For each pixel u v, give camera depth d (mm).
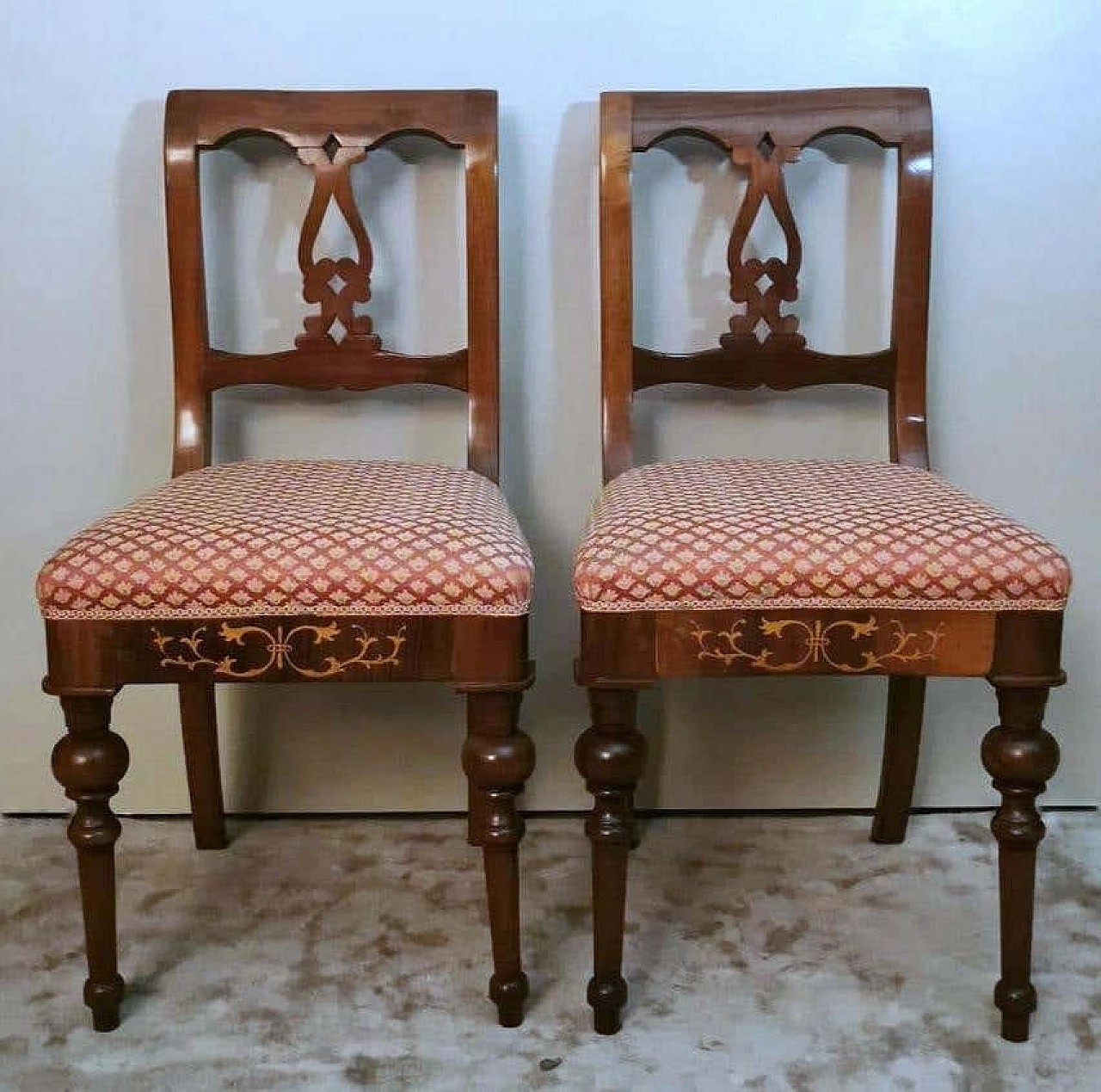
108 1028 1273
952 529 1179
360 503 1251
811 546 1159
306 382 1506
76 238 1573
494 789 1223
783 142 1483
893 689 1574
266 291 1590
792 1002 1317
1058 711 1714
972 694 1707
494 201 1479
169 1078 1205
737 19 1537
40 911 1490
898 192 1493
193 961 1391
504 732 1211
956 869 1583
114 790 1241
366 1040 1260
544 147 1563
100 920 1256
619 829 1227
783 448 1646
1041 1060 1229
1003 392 1631
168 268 1566
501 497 1373
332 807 1732
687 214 1581
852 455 1647
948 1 1536
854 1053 1238
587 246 1586
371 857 1619
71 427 1622
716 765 1723
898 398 1512
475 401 1498
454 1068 1220
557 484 1648
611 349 1495
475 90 1482
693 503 1240
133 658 1169
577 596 1193
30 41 1527
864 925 1458
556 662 1690
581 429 1634
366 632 1164
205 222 1573
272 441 1633
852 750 1720
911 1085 1193
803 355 1513
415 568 1153
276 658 1167
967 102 1560
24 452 1628
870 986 1344
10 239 1572
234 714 1700
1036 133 1566
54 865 1599
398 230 1580
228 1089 1189
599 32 1539
